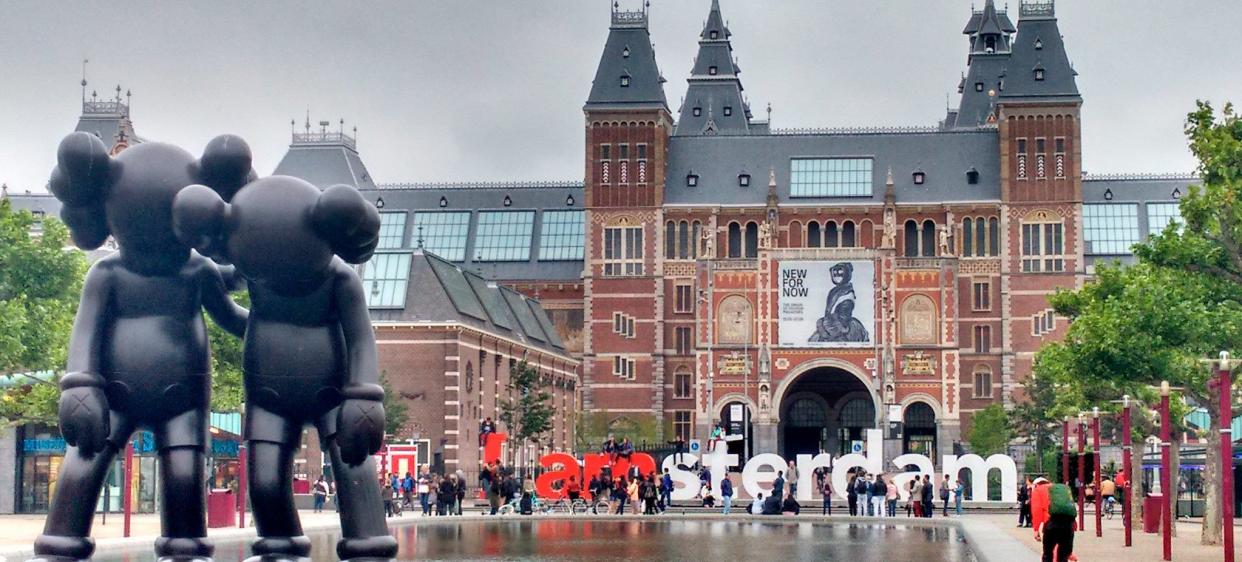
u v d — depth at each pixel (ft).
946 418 428.97
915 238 478.59
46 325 180.04
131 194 87.15
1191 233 148.97
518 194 538.88
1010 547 157.28
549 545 171.94
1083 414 222.48
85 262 192.24
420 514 270.46
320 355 88.53
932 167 481.46
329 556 144.66
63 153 85.97
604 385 476.13
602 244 479.41
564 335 512.63
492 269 520.83
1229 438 116.06
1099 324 167.32
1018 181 468.75
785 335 434.30
